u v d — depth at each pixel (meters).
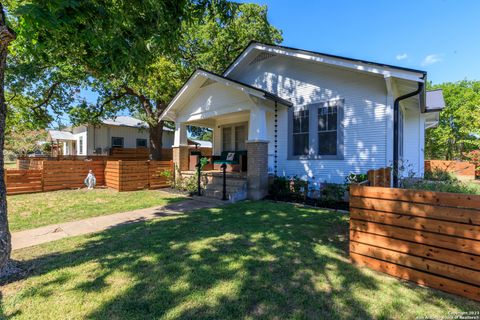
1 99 2.79
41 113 14.24
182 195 8.64
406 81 6.32
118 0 3.60
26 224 4.99
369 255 3.00
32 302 2.27
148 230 4.45
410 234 2.69
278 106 8.70
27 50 4.25
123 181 9.78
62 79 12.95
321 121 7.82
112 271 2.87
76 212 6.05
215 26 13.84
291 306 2.23
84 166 10.91
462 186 5.41
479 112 10.32
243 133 11.09
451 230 2.45
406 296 2.40
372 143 6.88
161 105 15.44
